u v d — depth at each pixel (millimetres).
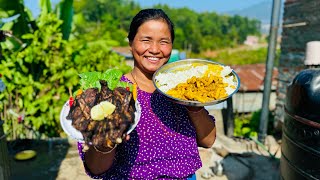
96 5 69812
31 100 5762
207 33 94625
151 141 1609
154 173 1597
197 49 79812
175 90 1575
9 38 6020
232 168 4855
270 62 5781
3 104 5465
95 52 6625
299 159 2764
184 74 1680
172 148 1639
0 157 3244
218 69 1682
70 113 1348
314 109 2539
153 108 1652
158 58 1680
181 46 77625
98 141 1243
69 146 5551
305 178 2703
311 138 2584
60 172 4613
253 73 17500
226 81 1621
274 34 5742
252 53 80500
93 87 1396
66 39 6613
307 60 3504
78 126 1279
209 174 4605
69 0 6289
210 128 1797
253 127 8086
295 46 6750
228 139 6152
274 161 5121
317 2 6004
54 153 5254
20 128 5715
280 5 5660
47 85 6020
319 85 2584
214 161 5090
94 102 1320
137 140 1598
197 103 1465
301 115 2688
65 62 6020
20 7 5902
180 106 1698
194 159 1722
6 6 5773
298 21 6613
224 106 6477
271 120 7762
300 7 6527
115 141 1246
